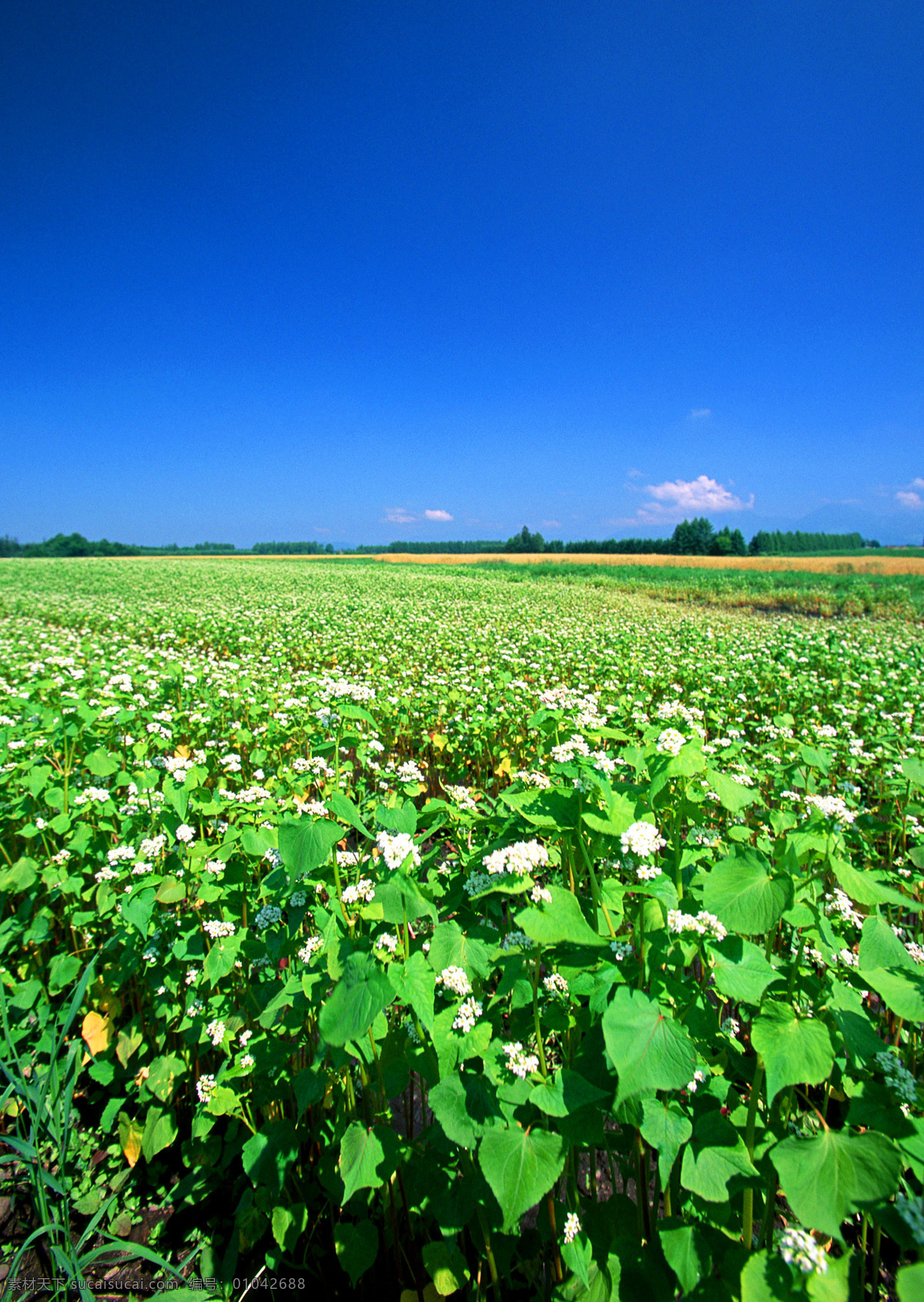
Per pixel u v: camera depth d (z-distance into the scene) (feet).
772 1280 4.99
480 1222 7.35
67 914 13.15
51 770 15.62
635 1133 7.36
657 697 32.01
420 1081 10.87
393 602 87.45
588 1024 7.52
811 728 24.90
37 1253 9.16
